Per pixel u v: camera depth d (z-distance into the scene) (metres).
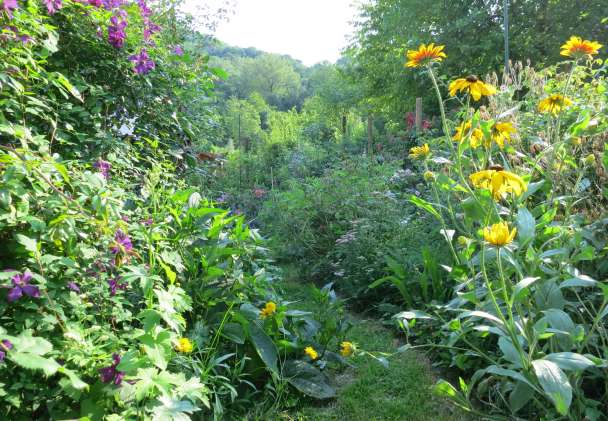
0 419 1.54
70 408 1.68
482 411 2.53
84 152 2.78
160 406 1.73
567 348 2.13
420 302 3.65
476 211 2.40
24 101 2.28
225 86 67.44
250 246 3.24
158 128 3.54
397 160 7.39
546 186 2.72
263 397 2.66
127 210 2.44
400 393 2.78
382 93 19.28
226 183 8.85
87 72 2.98
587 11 13.09
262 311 2.75
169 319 1.85
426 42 14.42
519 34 14.16
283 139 14.48
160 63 3.51
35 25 2.13
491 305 2.47
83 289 1.87
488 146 2.44
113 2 2.98
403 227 4.57
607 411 2.20
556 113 2.66
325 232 5.57
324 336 3.04
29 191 1.74
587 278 2.03
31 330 1.53
